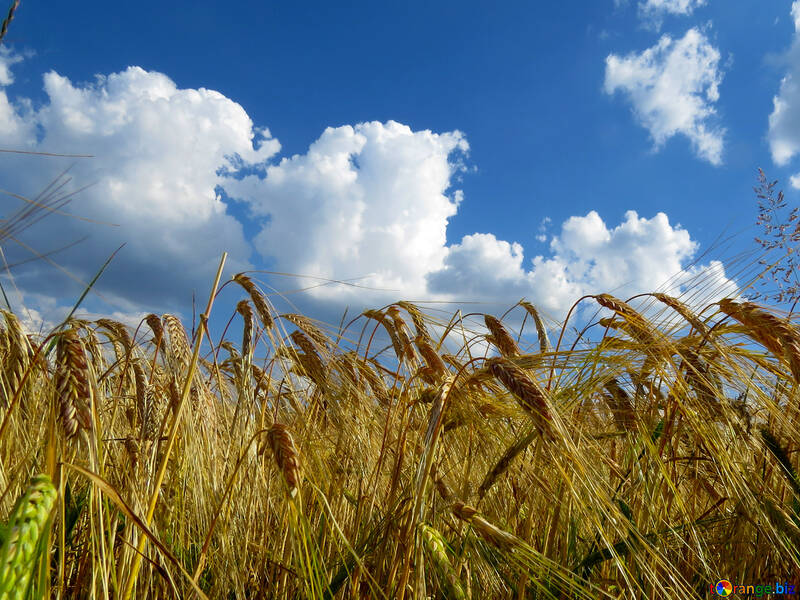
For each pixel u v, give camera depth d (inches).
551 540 22.2
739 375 21.3
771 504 20.9
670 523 23.5
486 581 21.4
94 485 15.8
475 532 20.4
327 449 29.3
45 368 17.3
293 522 16.3
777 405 23.3
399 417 27.1
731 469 21.1
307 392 29.8
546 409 16.7
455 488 23.2
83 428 14.0
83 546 21.3
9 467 18.2
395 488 22.8
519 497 25.6
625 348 21.1
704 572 22.2
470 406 20.6
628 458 27.0
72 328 15.2
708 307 23.1
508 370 17.5
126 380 29.3
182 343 24.5
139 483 19.8
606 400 25.9
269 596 24.0
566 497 20.8
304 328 27.9
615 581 21.7
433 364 26.9
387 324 30.4
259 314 24.4
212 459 23.4
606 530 20.4
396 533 21.4
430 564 18.9
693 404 22.3
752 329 20.5
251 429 23.6
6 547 10.3
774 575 22.9
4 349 20.1
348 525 26.3
